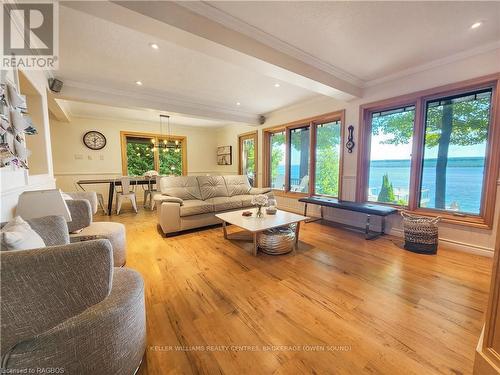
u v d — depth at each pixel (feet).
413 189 10.19
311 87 10.09
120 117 19.43
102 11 5.22
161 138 22.39
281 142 17.75
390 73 10.29
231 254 8.76
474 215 8.80
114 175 20.12
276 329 4.76
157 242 10.12
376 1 5.81
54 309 2.79
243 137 21.66
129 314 3.52
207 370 3.82
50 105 12.70
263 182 18.94
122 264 7.69
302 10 6.19
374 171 11.96
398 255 8.57
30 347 2.74
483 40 7.62
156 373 3.76
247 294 6.04
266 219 9.50
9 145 5.14
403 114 10.75
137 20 5.54
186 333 4.65
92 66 9.43
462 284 6.47
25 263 2.58
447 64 8.86
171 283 6.62
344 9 6.12
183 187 13.44
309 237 10.68
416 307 5.45
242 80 11.17
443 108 9.45
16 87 5.91
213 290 6.24
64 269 2.78
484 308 5.40
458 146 9.12
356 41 7.69
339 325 4.86
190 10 6.03
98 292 3.01
